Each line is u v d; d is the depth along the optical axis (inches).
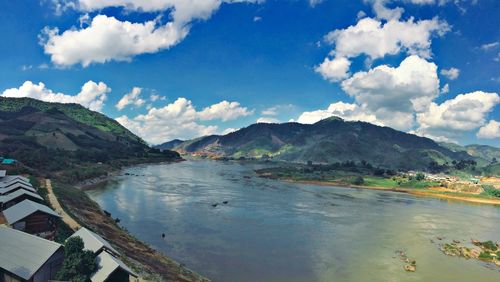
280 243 2694.4
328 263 2311.8
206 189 5585.6
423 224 3676.2
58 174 5108.3
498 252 2667.3
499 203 5974.4
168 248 2427.4
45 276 1244.5
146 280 1540.4
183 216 3440.0
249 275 2037.4
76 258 1242.6
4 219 2009.1
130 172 7834.6
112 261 1283.2
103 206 3747.5
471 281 2132.1
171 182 6358.3
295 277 2049.7
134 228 2906.0
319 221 3535.9
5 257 1225.4
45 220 1813.5
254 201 4598.9
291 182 7751.0
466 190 7012.8
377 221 3705.7
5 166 4360.2
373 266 2304.4
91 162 7642.7
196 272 2017.7
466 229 3540.8
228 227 3093.0
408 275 2180.1
